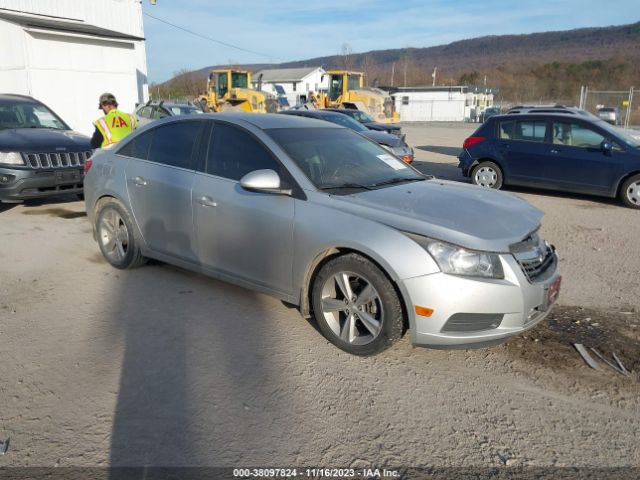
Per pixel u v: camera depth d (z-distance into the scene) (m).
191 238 4.38
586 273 5.39
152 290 4.63
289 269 3.77
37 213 7.67
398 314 3.30
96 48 15.16
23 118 8.56
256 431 2.75
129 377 3.23
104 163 5.13
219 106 25.12
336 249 3.55
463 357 3.59
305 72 73.50
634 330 4.04
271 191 3.73
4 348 3.55
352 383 3.23
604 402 3.10
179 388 3.13
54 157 7.52
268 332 3.87
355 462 2.54
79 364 3.37
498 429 2.83
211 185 4.18
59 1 16.25
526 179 9.85
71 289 4.64
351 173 4.06
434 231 3.21
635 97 35.81
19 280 4.84
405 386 3.21
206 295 4.54
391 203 3.57
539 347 3.75
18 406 2.91
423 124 43.44
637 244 6.57
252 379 3.24
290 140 4.11
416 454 2.62
